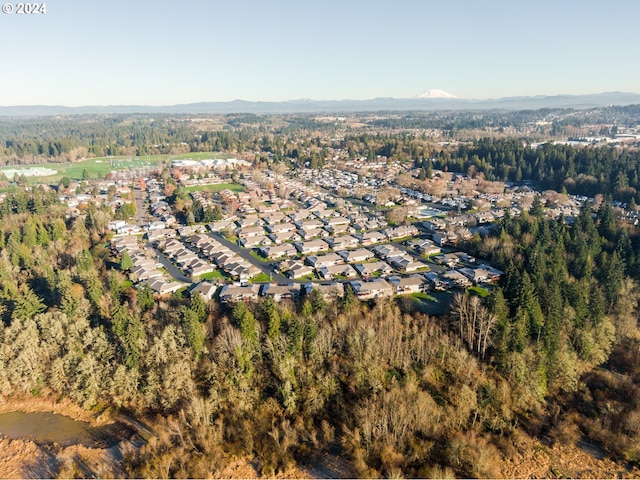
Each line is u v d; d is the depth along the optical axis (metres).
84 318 118.94
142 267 163.88
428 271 161.62
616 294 128.12
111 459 90.50
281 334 109.94
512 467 85.81
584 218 179.12
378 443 89.25
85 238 199.50
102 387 105.06
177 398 100.06
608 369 109.38
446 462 86.88
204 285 146.50
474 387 99.75
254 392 101.25
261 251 186.12
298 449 91.19
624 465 85.44
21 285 146.38
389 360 107.31
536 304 112.25
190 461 87.75
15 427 100.69
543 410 98.81
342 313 121.31
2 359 108.12
